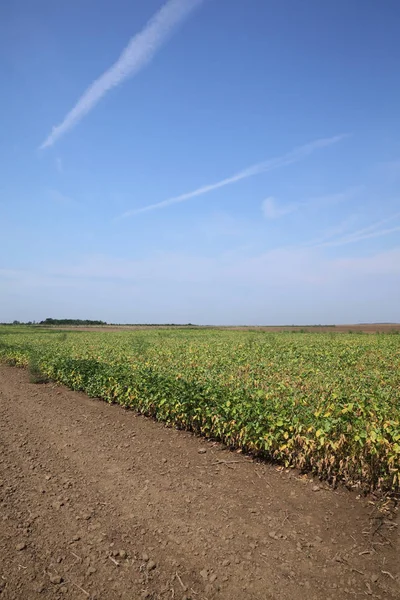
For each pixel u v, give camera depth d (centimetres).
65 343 2778
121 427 968
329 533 496
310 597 396
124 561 455
